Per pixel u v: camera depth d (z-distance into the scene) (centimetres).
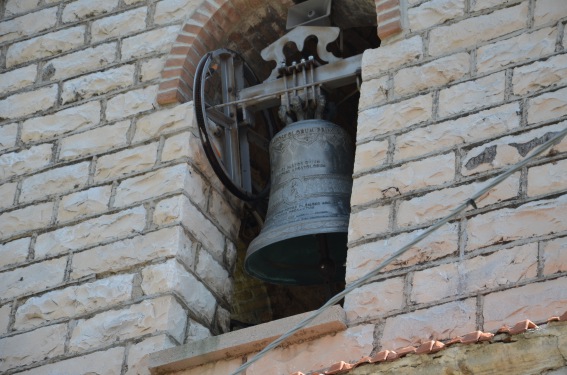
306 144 2014
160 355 1812
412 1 2014
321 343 1744
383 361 1591
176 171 2006
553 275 1681
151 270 1923
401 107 1922
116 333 1883
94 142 2088
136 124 2080
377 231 1820
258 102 2078
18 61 2225
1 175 2108
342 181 1992
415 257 1770
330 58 2062
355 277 1791
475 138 1847
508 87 1873
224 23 2159
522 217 1744
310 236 2011
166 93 2083
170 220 1962
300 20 2145
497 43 1920
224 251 2028
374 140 1908
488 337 1545
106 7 2228
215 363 1791
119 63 2158
